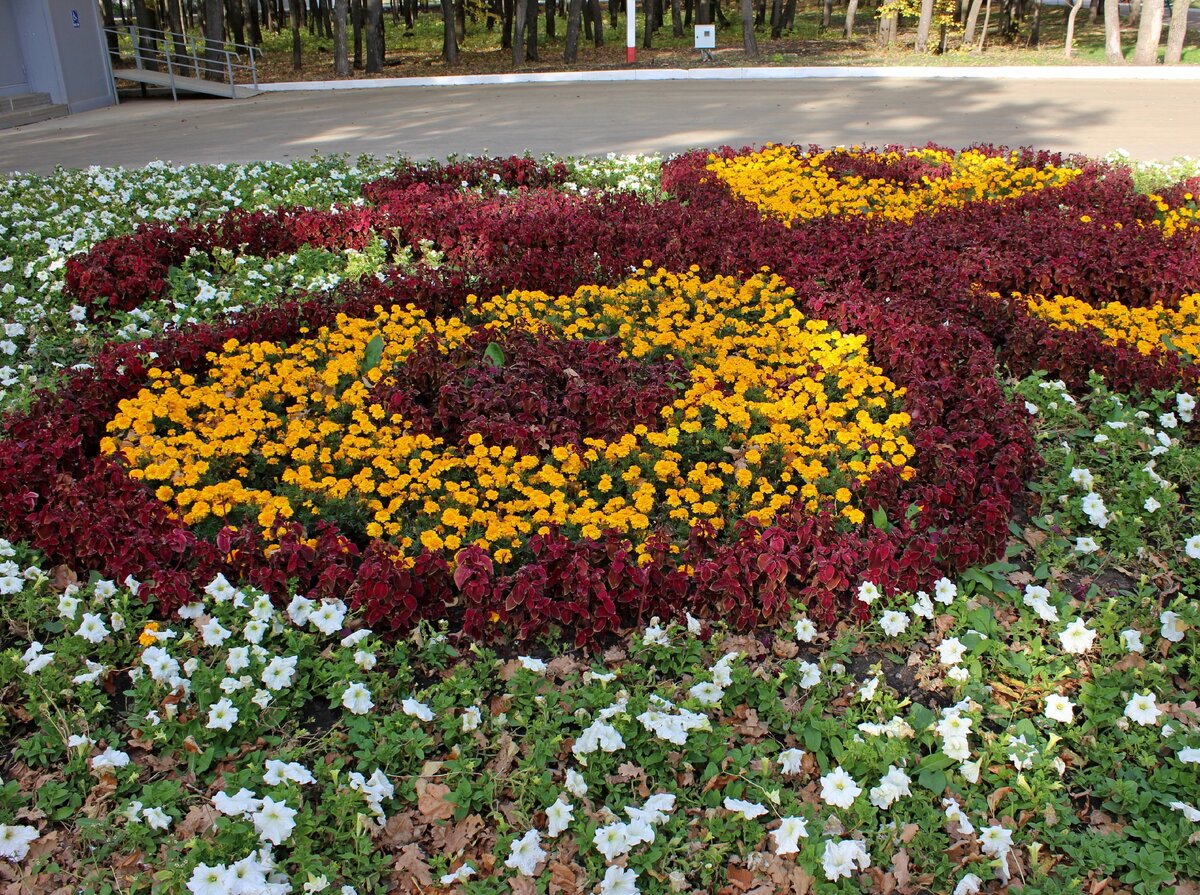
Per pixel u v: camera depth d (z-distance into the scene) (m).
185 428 4.55
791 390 4.76
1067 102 15.01
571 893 2.61
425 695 3.18
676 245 6.61
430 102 17.69
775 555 3.51
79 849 2.75
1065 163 9.55
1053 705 3.07
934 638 3.54
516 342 5.21
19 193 9.52
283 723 3.16
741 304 5.97
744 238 6.76
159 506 3.85
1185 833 2.73
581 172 9.80
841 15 33.56
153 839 2.72
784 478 4.09
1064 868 2.68
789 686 3.25
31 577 3.72
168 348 5.22
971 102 15.30
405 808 2.88
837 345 5.25
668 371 4.91
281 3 33.31
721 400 4.54
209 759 2.94
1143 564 3.98
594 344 5.11
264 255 7.35
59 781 2.94
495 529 3.69
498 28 32.91
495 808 2.86
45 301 6.44
